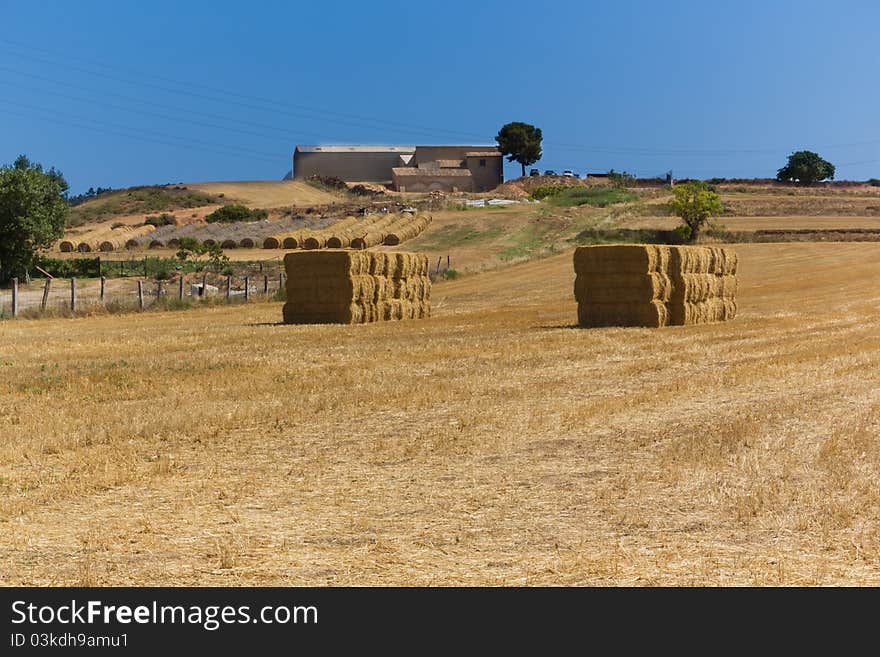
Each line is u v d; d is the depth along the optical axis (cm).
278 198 17700
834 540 1152
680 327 4053
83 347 3356
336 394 2211
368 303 4519
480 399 2170
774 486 1376
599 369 2692
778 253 9456
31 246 7600
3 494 1401
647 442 1706
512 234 11025
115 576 1067
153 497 1383
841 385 2356
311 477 1489
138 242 11175
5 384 2430
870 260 8650
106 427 1838
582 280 4188
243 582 1047
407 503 1341
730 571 1061
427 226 11638
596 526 1226
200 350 3228
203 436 1789
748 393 2248
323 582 1046
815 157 19588
